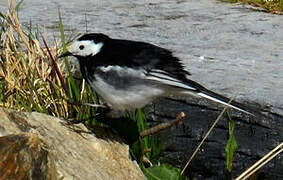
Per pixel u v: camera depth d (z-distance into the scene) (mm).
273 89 8406
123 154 7340
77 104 7668
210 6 12719
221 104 8039
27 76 8648
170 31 10945
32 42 9047
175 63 7422
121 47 7398
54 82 8711
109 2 12945
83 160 6691
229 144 7715
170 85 7320
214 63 9391
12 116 6645
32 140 5684
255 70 9125
